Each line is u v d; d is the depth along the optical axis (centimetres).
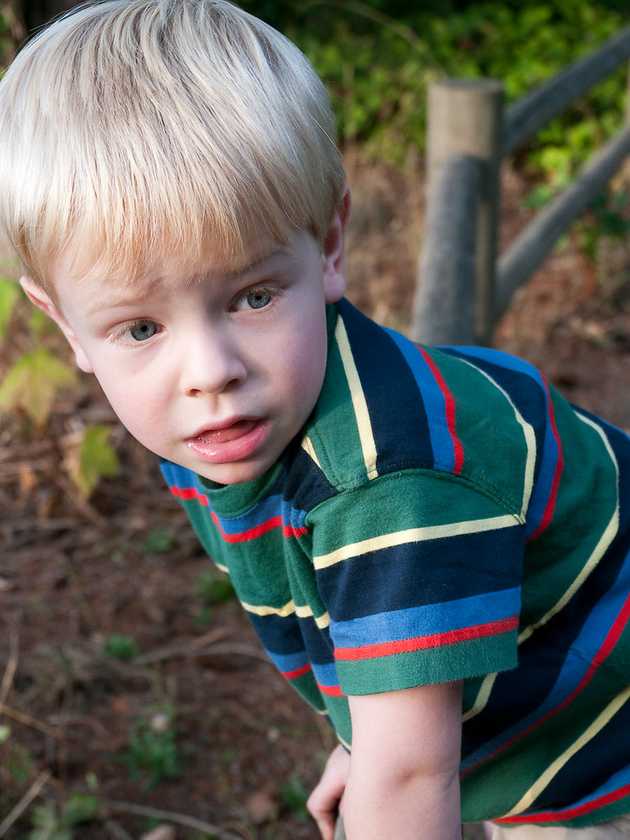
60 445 346
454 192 272
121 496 344
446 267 245
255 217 98
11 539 325
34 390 311
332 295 114
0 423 358
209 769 246
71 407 375
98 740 252
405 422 106
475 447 108
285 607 123
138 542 323
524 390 126
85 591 303
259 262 99
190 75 102
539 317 487
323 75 710
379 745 104
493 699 121
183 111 100
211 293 99
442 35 757
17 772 239
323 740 252
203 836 229
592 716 127
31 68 106
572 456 125
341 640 104
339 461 104
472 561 103
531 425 119
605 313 498
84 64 104
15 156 103
